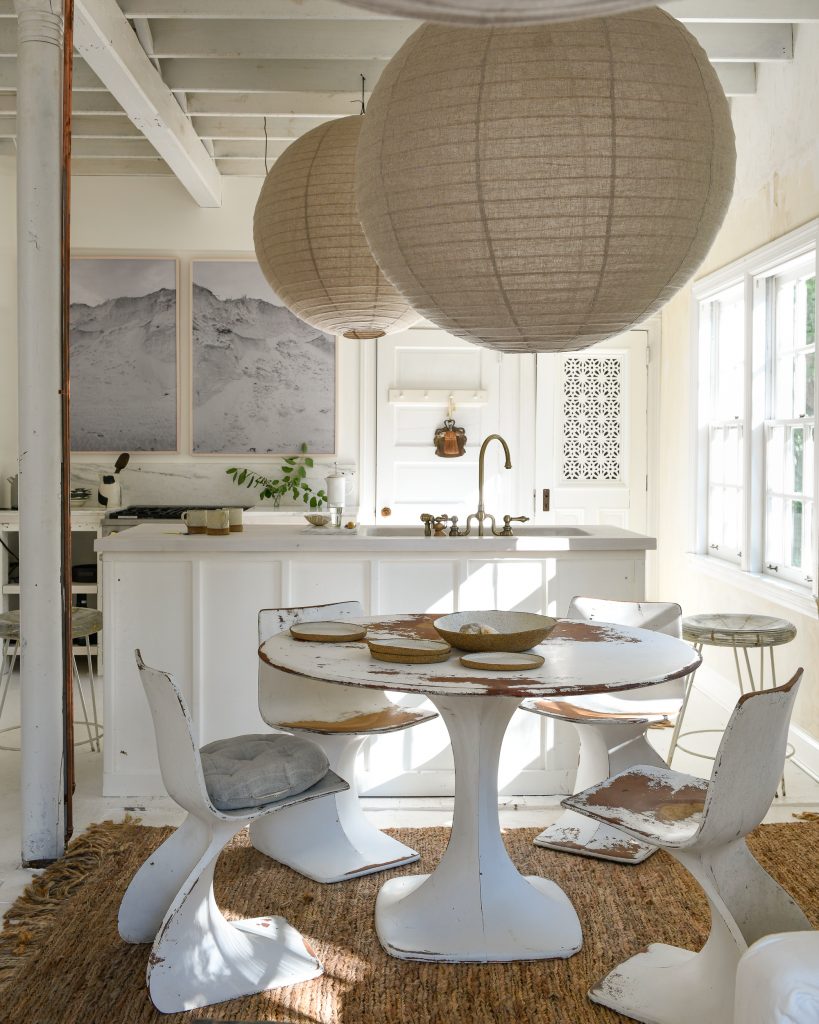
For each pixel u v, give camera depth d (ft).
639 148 6.24
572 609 11.96
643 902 10.00
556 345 7.20
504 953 8.86
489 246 6.42
